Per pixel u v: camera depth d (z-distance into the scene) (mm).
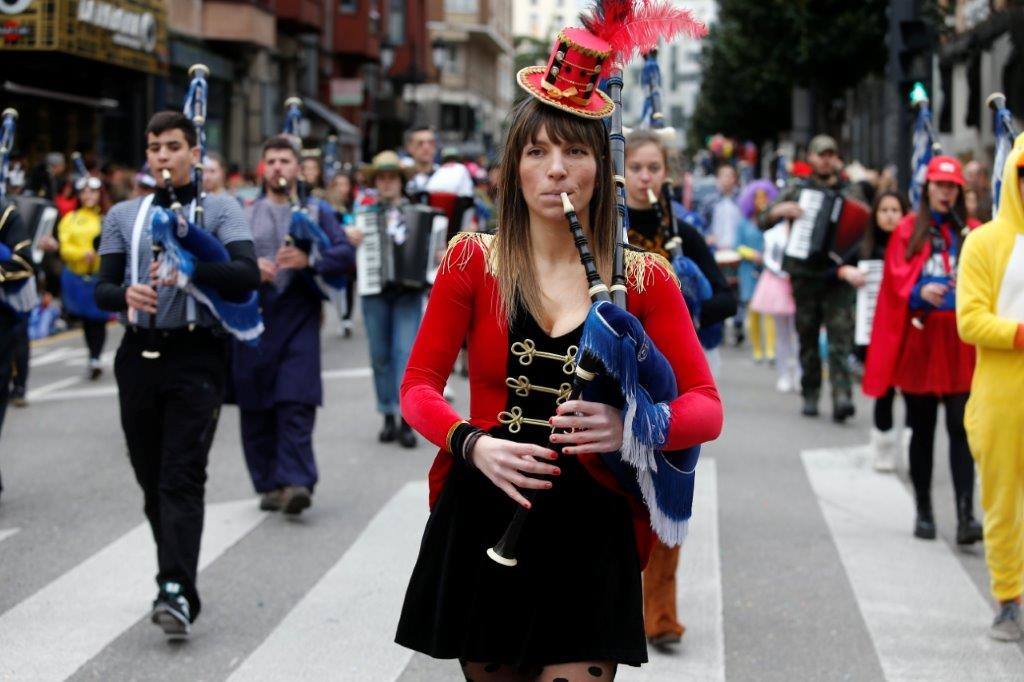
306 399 7461
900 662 5273
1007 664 5262
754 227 15000
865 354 9672
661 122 5855
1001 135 6254
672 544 3223
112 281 5500
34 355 15453
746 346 16969
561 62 3207
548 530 3193
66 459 9305
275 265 7480
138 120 26750
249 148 32281
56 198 16781
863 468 9031
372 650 5371
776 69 26875
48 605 5930
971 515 6922
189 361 5438
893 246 7156
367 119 47562
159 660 5246
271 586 6230
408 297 9812
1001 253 5555
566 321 3242
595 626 3146
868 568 6590
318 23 35531
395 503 7910
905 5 11414
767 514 7711
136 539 7051
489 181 17328
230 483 8484
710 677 5090
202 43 29281
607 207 3299
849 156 39969
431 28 69750
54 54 22109
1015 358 5523
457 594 3217
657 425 3020
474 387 3303
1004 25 18594
